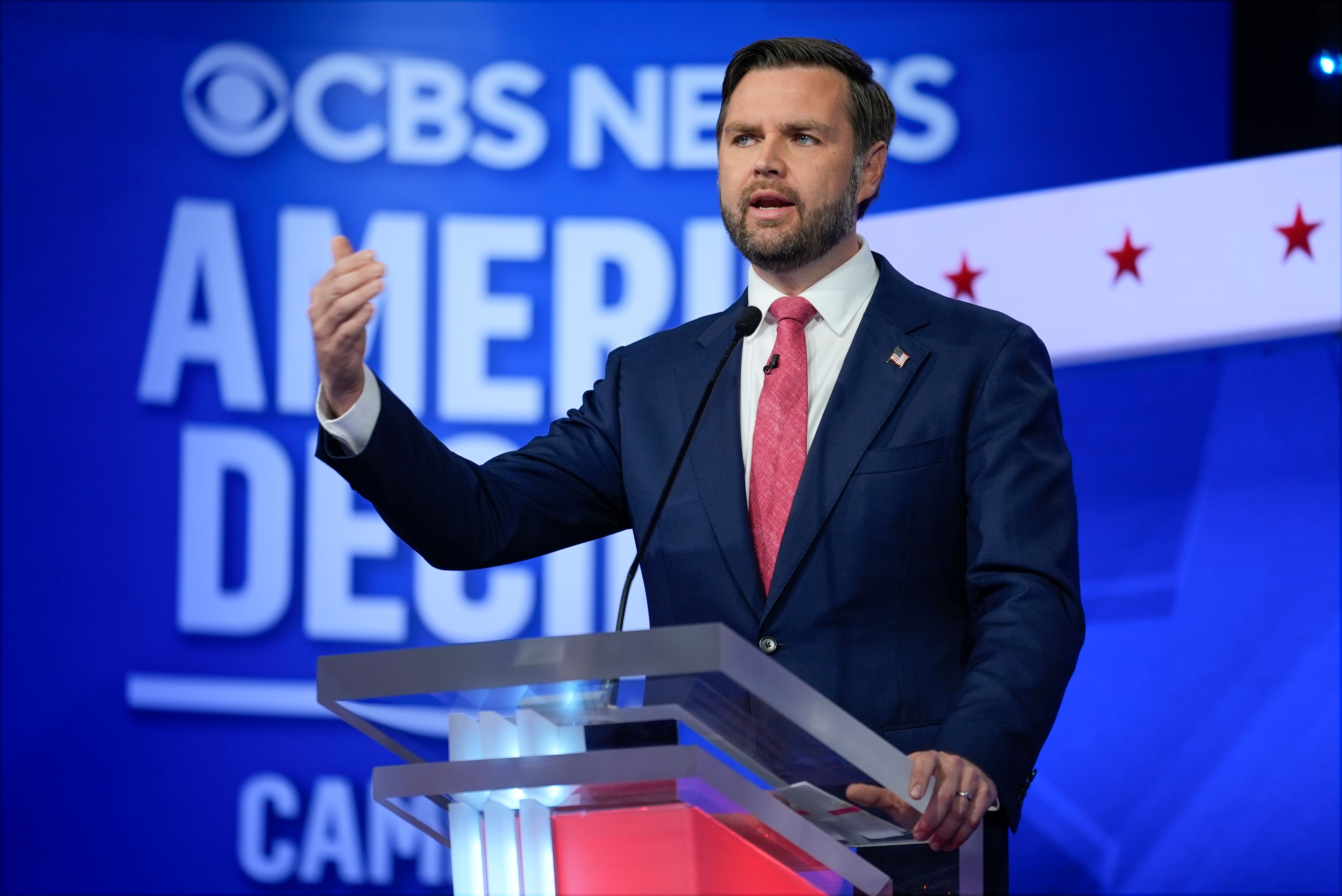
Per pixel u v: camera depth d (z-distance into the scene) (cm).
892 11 1359
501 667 374
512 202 1362
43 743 1315
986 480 530
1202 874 1214
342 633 1320
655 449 580
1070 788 1235
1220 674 1228
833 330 582
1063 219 1285
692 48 1373
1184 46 1314
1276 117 1289
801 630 521
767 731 371
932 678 521
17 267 1361
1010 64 1340
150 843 1302
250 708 1314
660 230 1356
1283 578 1230
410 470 520
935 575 534
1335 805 1202
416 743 446
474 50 1380
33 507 1339
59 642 1325
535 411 1341
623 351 634
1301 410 1238
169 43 1383
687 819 392
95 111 1376
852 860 393
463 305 1351
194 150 1372
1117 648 1244
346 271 481
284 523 1332
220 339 1352
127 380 1350
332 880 1295
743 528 541
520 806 407
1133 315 1265
